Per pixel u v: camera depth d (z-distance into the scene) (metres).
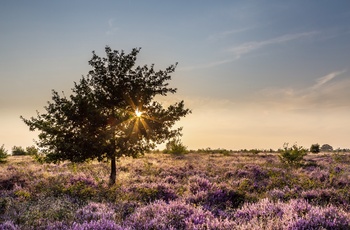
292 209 5.79
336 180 11.63
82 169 17.70
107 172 16.69
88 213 6.33
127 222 5.74
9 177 12.00
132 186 10.72
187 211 6.21
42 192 9.39
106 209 6.68
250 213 6.21
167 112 12.42
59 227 5.45
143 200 9.00
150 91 12.05
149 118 12.17
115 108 12.20
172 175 15.26
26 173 14.21
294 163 21.00
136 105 12.01
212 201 8.34
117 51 12.17
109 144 11.79
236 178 13.88
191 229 5.26
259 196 9.46
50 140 11.91
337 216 5.24
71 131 11.96
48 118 11.92
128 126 11.91
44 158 12.01
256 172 15.05
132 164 20.84
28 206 7.54
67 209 6.95
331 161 24.42
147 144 12.55
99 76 12.11
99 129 11.95
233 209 7.49
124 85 12.02
